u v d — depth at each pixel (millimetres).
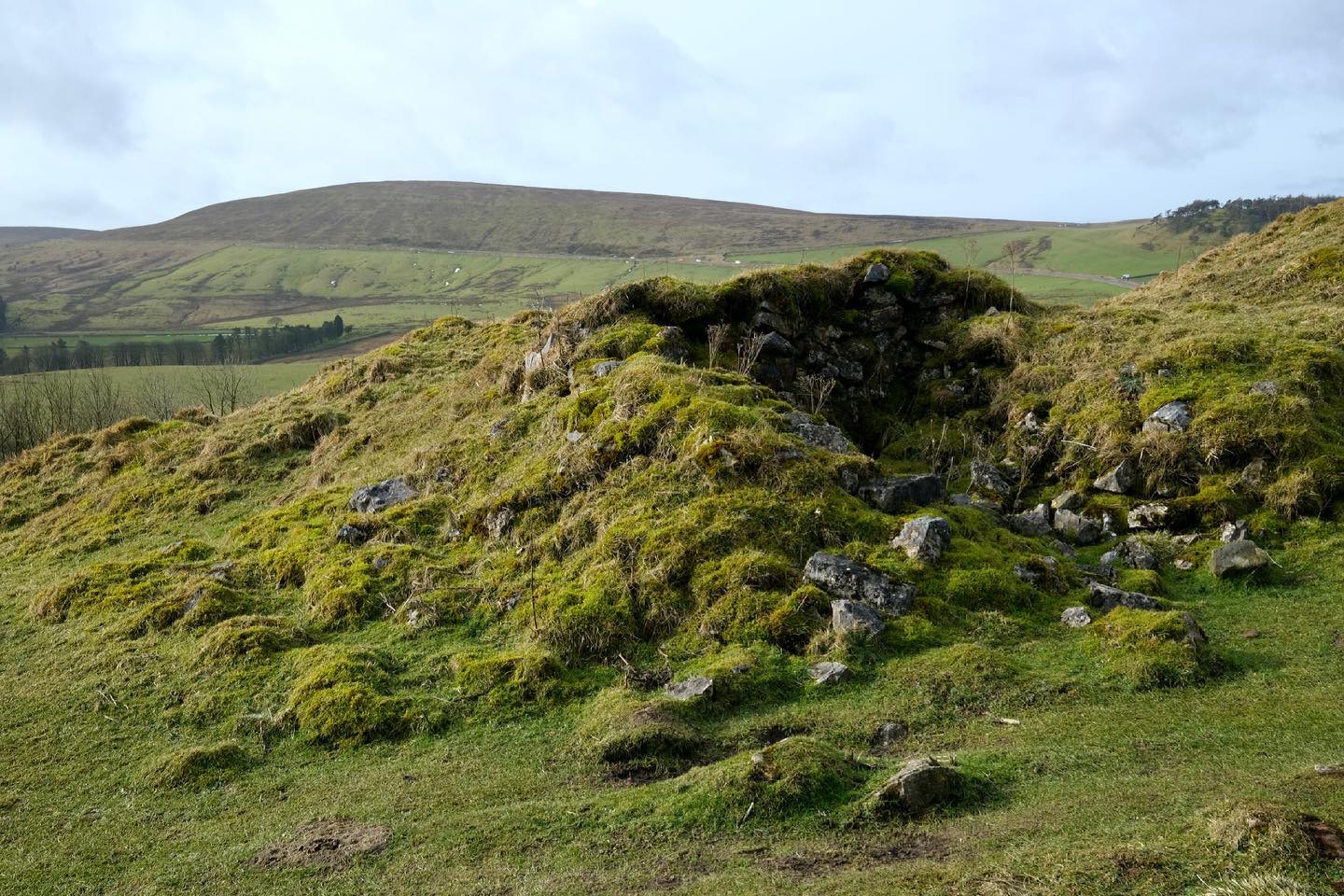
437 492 21828
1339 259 27969
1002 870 7547
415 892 9109
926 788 9555
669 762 11680
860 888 7801
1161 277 35375
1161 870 7012
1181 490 19359
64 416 51688
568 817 10328
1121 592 15258
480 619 16719
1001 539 17406
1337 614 14547
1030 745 10992
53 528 27344
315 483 25641
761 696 13312
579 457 19484
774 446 18078
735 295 25578
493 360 28578
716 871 8789
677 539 16500
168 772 12992
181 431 32531
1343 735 10094
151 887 9977
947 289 28031
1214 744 10352
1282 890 6234
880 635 14117
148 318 190500
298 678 15359
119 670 16609
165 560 21516
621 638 15305
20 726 15078
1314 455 18594
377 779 12250
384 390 31516
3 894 10250
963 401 24969
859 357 26375
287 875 9828
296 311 195125
